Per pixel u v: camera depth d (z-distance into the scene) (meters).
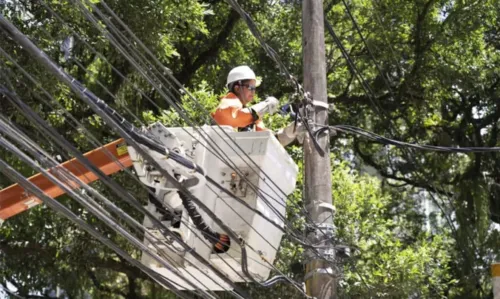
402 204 47.59
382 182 47.16
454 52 40.88
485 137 45.47
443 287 33.28
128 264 35.91
